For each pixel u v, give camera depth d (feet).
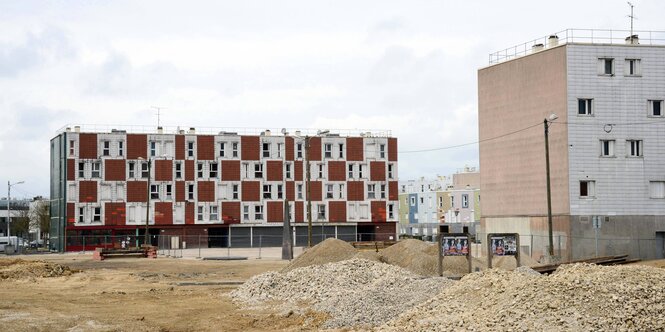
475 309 65.36
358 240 342.03
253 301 97.60
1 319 79.30
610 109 195.42
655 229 194.90
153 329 76.38
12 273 141.69
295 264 127.95
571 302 59.77
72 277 144.87
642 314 57.26
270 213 331.77
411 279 89.35
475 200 401.70
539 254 199.72
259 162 332.19
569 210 191.83
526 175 206.69
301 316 82.79
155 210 318.04
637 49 197.26
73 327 75.97
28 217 469.98
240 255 244.42
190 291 114.93
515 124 210.79
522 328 56.34
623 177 194.80
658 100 197.57
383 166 347.15
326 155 340.39
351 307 80.89
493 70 218.79
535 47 207.41
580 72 194.49
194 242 321.11
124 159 316.81
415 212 454.40
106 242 306.55
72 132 312.29
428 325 63.00
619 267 73.10
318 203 337.52
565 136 193.57
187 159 323.78
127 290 117.91
